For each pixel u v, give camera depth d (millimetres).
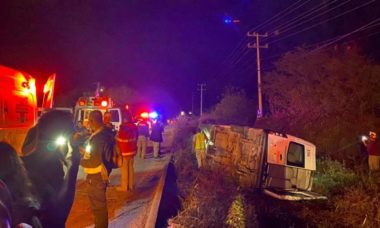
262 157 11578
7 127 6723
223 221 7324
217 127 15031
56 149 3479
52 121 3496
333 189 12562
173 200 10281
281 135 11797
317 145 20141
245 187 11797
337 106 21875
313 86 23734
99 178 6055
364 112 21078
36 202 2754
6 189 2406
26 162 3359
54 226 3287
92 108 16828
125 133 10578
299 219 9727
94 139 6027
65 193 3523
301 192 11766
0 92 6469
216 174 11828
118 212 8594
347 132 19906
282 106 25953
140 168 15547
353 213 9688
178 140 24578
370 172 13211
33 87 8250
